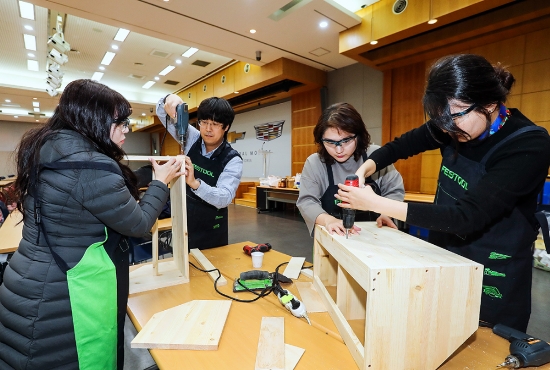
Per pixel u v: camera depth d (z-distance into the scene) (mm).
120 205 737
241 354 691
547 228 833
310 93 6812
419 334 598
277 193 6551
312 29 4418
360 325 832
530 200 822
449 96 639
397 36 3943
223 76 7320
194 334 743
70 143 707
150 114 11203
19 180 720
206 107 1359
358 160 1199
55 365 721
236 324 821
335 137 1054
